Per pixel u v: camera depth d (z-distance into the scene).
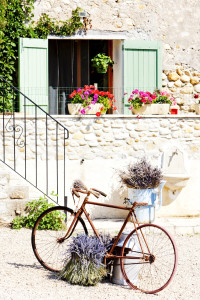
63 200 8.34
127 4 10.50
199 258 6.40
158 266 6.00
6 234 7.18
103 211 8.45
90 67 11.22
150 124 8.73
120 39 10.51
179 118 8.84
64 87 11.09
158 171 7.88
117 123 8.61
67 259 5.33
